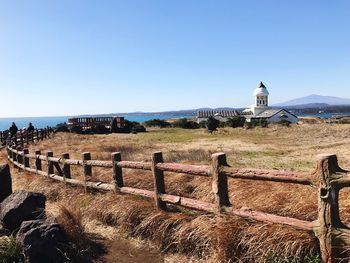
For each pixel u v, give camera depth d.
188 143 29.41
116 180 7.16
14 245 5.11
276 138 33.47
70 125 49.72
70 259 5.04
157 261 5.26
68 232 5.46
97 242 6.02
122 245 5.86
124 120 54.47
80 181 8.42
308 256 4.10
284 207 5.27
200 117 90.25
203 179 8.22
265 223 4.57
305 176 3.93
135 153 18.41
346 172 3.64
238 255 4.60
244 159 16.31
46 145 23.81
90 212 7.05
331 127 38.59
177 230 5.50
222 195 4.95
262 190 6.25
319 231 3.86
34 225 5.19
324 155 3.74
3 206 6.27
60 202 8.35
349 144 22.09
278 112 80.19
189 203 5.47
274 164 14.06
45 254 4.89
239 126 58.41
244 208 4.75
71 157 15.41
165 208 6.11
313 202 5.15
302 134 35.47
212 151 19.06
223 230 4.75
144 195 6.42
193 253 5.18
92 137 37.81
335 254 3.74
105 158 15.12
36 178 10.55
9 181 7.82
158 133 49.31
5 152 20.52
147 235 5.91
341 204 4.98
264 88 91.25
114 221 6.56
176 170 5.61
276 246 4.31
